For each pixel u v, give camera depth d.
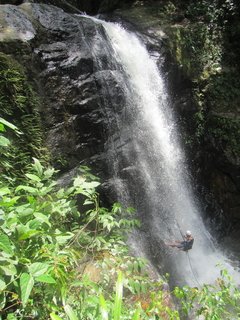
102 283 2.18
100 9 9.42
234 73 8.38
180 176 6.95
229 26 8.87
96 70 5.47
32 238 1.74
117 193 5.04
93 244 2.31
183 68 7.83
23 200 2.59
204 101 7.90
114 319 1.19
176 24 8.77
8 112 3.75
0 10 4.50
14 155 3.56
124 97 5.74
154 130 6.51
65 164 4.30
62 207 2.25
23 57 4.16
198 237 6.86
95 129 4.90
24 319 1.69
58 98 4.53
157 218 5.89
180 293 2.47
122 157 5.39
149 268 4.28
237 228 7.84
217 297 2.43
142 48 7.37
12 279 1.47
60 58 4.80
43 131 4.13
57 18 5.29
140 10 9.24
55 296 1.75
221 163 7.61
